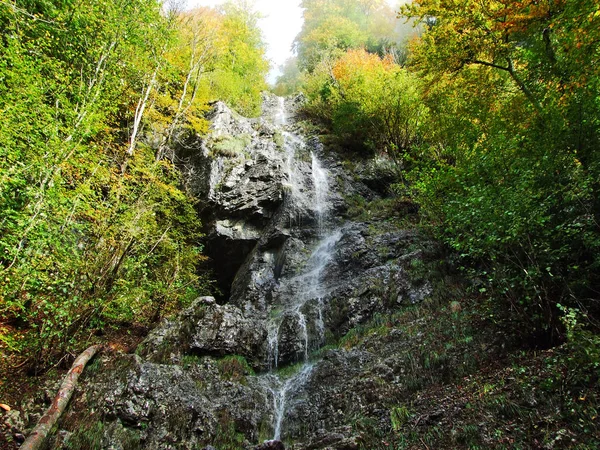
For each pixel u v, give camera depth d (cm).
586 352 423
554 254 551
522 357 565
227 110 2000
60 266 768
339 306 1034
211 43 1942
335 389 716
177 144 1748
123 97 1412
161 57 1446
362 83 1748
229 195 1571
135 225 984
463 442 453
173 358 855
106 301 861
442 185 916
